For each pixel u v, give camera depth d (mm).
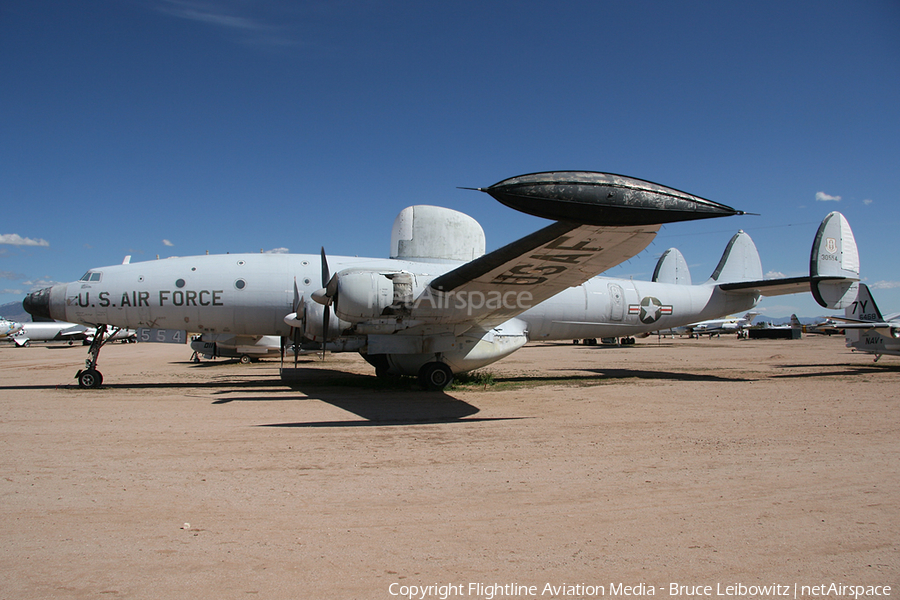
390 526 3840
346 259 12930
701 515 4086
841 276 13711
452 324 11070
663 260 16328
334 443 6414
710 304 15555
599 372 16578
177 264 12180
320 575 3098
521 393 11258
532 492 4598
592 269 8883
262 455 5816
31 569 3139
